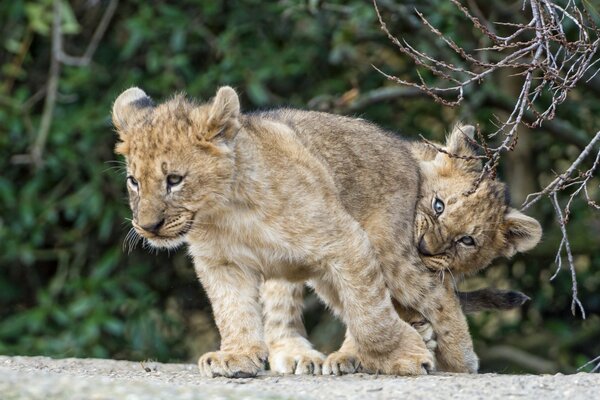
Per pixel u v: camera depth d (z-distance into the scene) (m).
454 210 10.89
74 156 15.78
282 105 14.12
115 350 16.05
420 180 11.02
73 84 15.86
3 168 16.36
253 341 9.38
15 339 15.74
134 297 16.09
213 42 16.11
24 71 16.52
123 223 15.93
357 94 14.80
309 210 9.36
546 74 8.76
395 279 10.48
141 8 16.30
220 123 9.15
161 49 15.89
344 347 10.37
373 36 15.41
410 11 14.78
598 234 16.47
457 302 10.98
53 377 8.19
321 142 10.05
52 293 15.84
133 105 9.70
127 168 9.39
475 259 11.22
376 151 10.48
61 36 16.22
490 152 9.23
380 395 7.84
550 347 16.78
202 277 9.59
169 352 16.27
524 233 11.48
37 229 15.91
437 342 10.83
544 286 16.77
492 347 16.73
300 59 15.94
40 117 16.31
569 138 14.93
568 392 7.84
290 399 7.63
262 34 16.06
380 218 10.33
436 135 16.23
